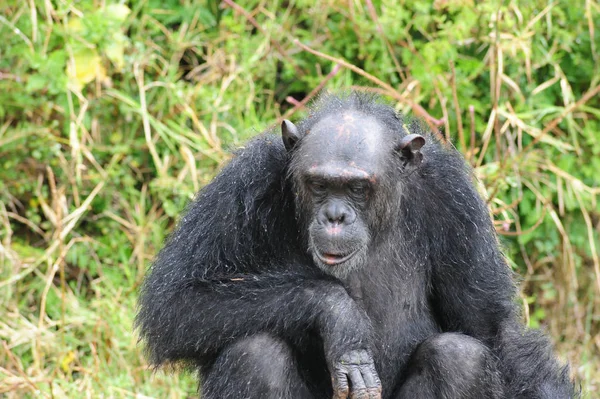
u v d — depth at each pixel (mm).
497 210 17016
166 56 19266
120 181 18047
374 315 12438
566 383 12609
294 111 17453
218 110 18422
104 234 17938
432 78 18141
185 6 19578
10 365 15781
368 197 11719
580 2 19375
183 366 12641
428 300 12984
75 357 16016
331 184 11531
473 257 12594
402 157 12211
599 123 19328
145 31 19234
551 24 19297
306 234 12109
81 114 17828
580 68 19391
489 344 12438
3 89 18000
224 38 19391
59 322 16312
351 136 11703
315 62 19328
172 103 18375
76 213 16938
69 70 18078
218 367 11531
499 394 11742
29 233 18141
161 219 18000
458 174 12828
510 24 18453
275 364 11305
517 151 18734
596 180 18516
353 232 11570
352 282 12414
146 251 17703
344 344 11125
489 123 17828
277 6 19969
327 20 19578
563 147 18641
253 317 11531
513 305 12859
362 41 18781
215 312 11648
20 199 18172
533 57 19031
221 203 12219
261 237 12320
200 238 12148
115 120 18500
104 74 18297
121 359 15945
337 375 11047
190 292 11852
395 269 12539
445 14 19375
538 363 12359
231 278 11914
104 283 17359
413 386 11891
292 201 12398
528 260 18688
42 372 15547
